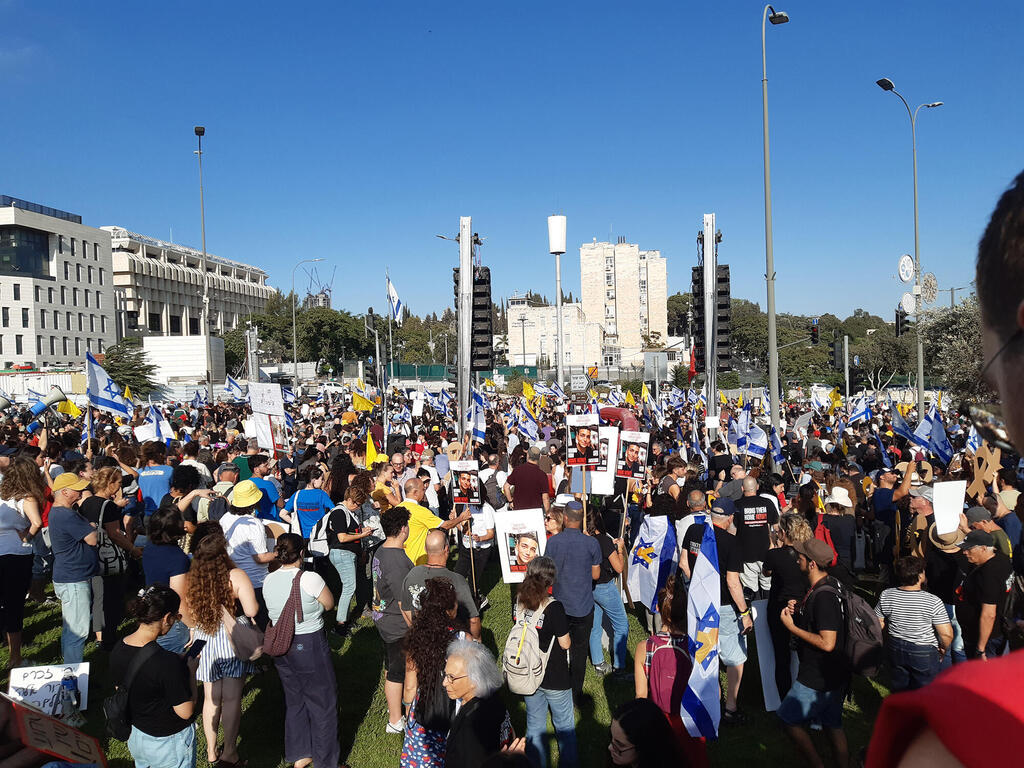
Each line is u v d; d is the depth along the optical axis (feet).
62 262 274.77
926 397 125.29
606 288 415.85
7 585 24.81
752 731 22.95
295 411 101.50
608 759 11.66
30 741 4.74
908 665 20.15
